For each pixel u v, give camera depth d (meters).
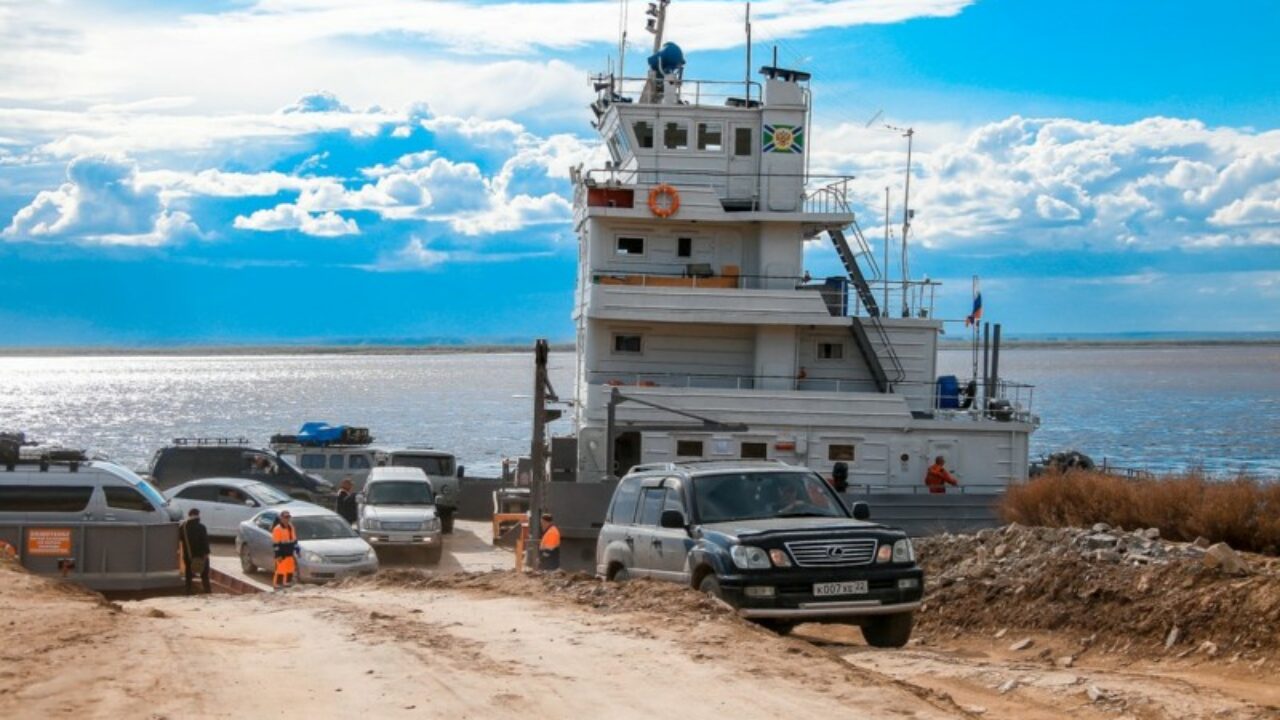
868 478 38.53
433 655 12.54
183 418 131.38
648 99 42.66
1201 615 15.96
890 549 16.48
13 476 29.09
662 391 38.38
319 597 18.64
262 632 14.45
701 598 15.12
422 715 10.04
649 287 38.94
